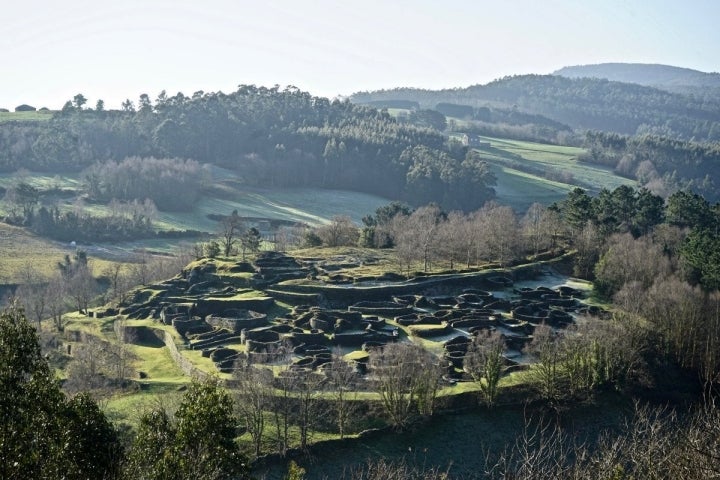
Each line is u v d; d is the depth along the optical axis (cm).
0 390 4759
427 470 10956
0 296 19762
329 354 14238
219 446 5372
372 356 13125
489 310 17038
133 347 16138
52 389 5012
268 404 11612
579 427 12281
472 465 11250
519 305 17450
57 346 16412
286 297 17712
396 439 11650
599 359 13338
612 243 19988
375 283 18575
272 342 14925
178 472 5144
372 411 12125
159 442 5484
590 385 13288
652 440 5881
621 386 13312
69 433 4906
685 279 17312
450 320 16450
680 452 5016
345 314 16450
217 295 18025
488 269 19938
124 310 18088
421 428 11938
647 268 17900
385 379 12150
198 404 5466
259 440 10769
